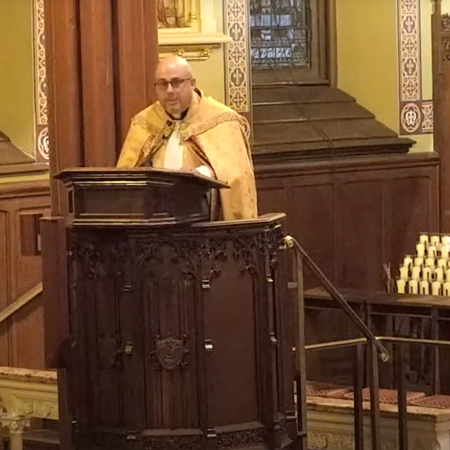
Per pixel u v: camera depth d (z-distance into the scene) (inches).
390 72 589.6
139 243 252.4
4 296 482.0
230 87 522.0
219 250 255.6
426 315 466.3
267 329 260.4
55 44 318.3
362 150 577.0
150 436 254.5
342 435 348.8
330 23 596.1
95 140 316.8
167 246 253.0
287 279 280.8
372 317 477.7
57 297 284.2
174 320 253.9
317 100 584.4
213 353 254.7
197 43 504.7
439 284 492.1
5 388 409.4
